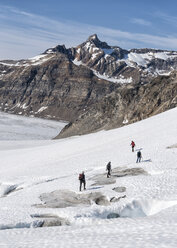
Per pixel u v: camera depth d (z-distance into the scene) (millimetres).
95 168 42938
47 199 29500
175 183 27953
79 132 157250
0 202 31000
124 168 36812
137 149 49500
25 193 34031
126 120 142375
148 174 32969
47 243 14984
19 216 24547
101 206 24984
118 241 13484
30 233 19078
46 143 126125
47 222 23422
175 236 13195
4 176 50906
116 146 58406
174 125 63531
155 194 25719
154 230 14969
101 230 16906
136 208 24688
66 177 38906
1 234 19547
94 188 30125
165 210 20750
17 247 14742
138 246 12109
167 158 38031
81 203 27234
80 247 13258
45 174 45375
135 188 28125
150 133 62688
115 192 27828
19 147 117375
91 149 64000
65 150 71375
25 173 50562
